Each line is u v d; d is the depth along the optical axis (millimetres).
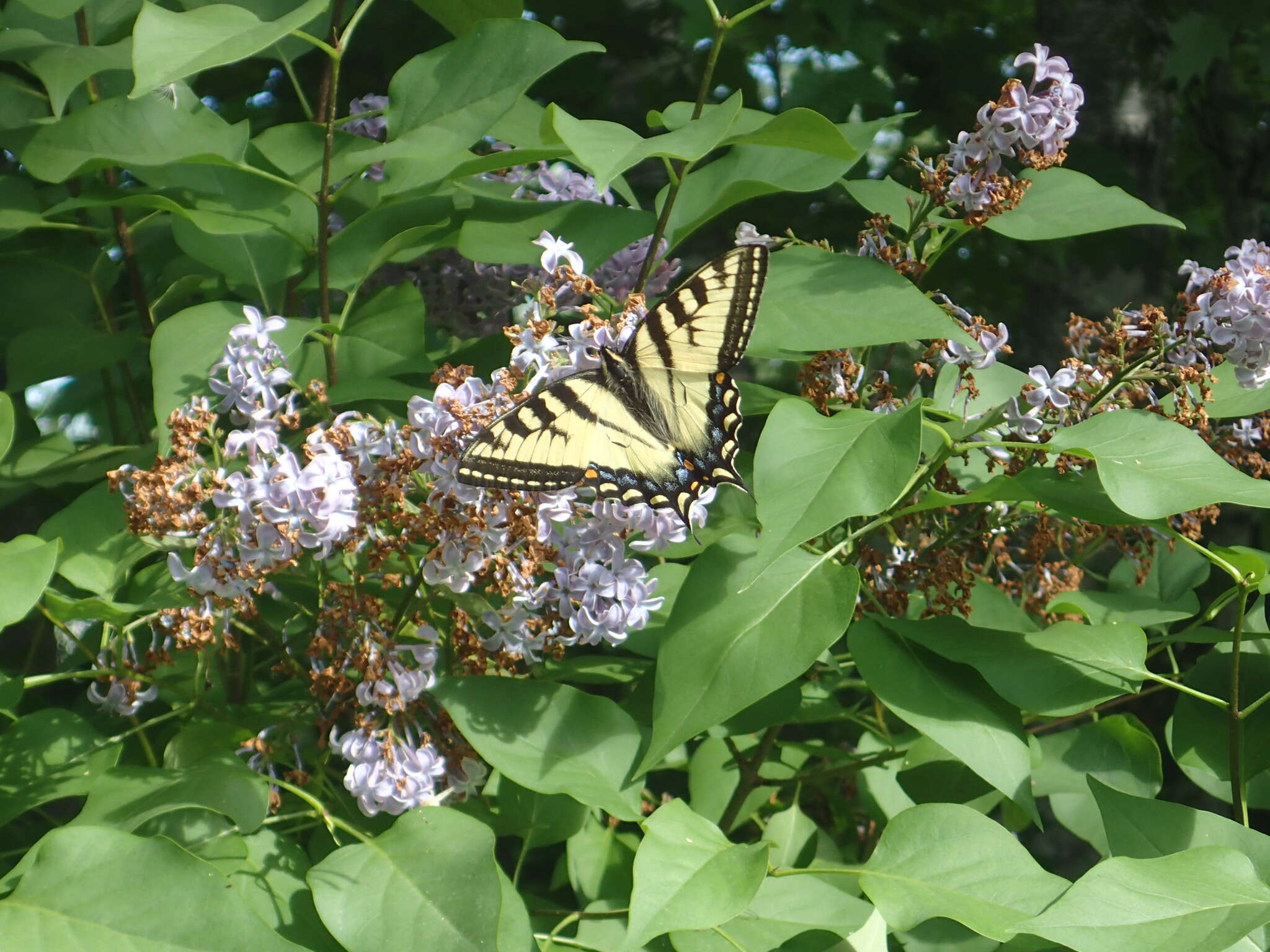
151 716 506
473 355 524
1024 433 461
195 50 423
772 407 494
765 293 463
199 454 472
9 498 530
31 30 505
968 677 453
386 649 440
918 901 419
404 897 409
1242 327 456
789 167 498
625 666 515
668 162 479
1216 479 415
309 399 458
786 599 438
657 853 414
